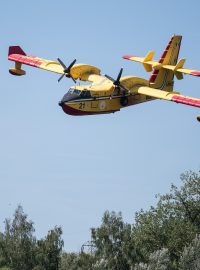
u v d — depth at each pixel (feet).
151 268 492.95
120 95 431.02
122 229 516.32
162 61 472.44
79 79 450.71
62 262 516.32
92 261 509.35
